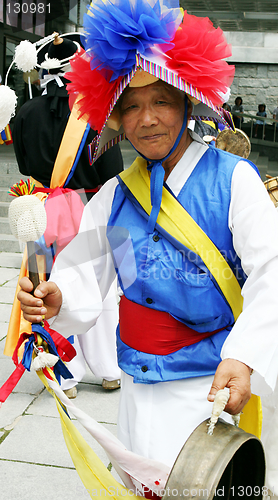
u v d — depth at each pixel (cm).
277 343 104
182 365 121
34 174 266
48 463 208
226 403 94
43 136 259
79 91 127
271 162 1092
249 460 97
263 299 106
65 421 115
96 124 135
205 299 118
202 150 127
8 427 236
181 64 114
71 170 257
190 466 85
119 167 269
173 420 122
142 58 110
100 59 115
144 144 121
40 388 276
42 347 121
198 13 1125
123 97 120
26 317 124
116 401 267
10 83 931
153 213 121
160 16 115
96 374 273
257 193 117
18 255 546
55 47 262
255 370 102
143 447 123
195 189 121
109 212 137
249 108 1448
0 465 205
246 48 1405
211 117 135
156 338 123
